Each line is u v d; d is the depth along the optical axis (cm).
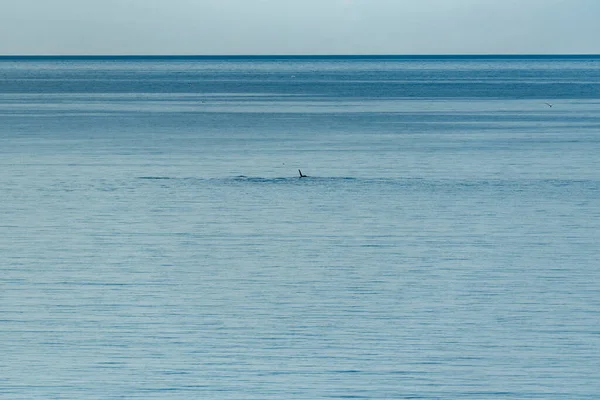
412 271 9150
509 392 6238
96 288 8562
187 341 7156
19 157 17638
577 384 6366
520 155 17962
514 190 13812
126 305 8044
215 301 8150
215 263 9475
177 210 12319
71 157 17650
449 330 7388
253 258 9694
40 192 13650
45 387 6306
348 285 8650
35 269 9238
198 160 17225
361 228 11181
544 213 12044
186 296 8300
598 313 7800
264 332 7356
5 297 8275
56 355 6869
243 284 8694
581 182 14512
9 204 12706
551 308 7938
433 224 11394
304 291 8456
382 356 6850
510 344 7088
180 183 14538
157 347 7031
